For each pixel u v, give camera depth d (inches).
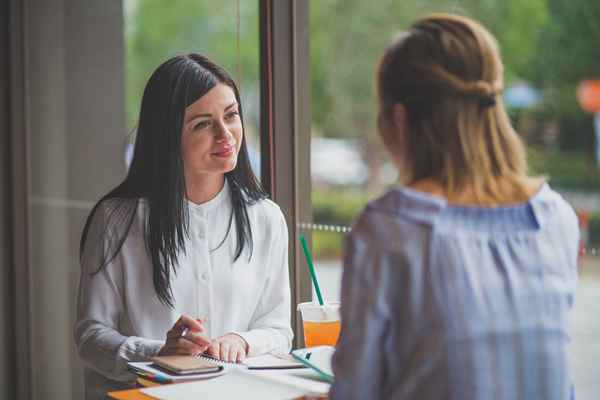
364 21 157.9
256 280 108.0
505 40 118.8
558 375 60.4
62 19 181.3
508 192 62.0
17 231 182.9
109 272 104.3
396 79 63.1
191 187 105.6
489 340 58.5
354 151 194.4
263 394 76.0
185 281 104.6
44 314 182.9
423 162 62.2
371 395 60.9
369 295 59.6
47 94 182.9
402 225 59.7
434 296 58.5
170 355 91.2
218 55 172.7
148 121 104.5
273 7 119.8
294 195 121.8
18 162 183.6
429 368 58.4
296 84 122.2
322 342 92.0
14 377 183.5
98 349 99.7
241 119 106.1
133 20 196.7
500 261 60.0
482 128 61.5
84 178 177.2
